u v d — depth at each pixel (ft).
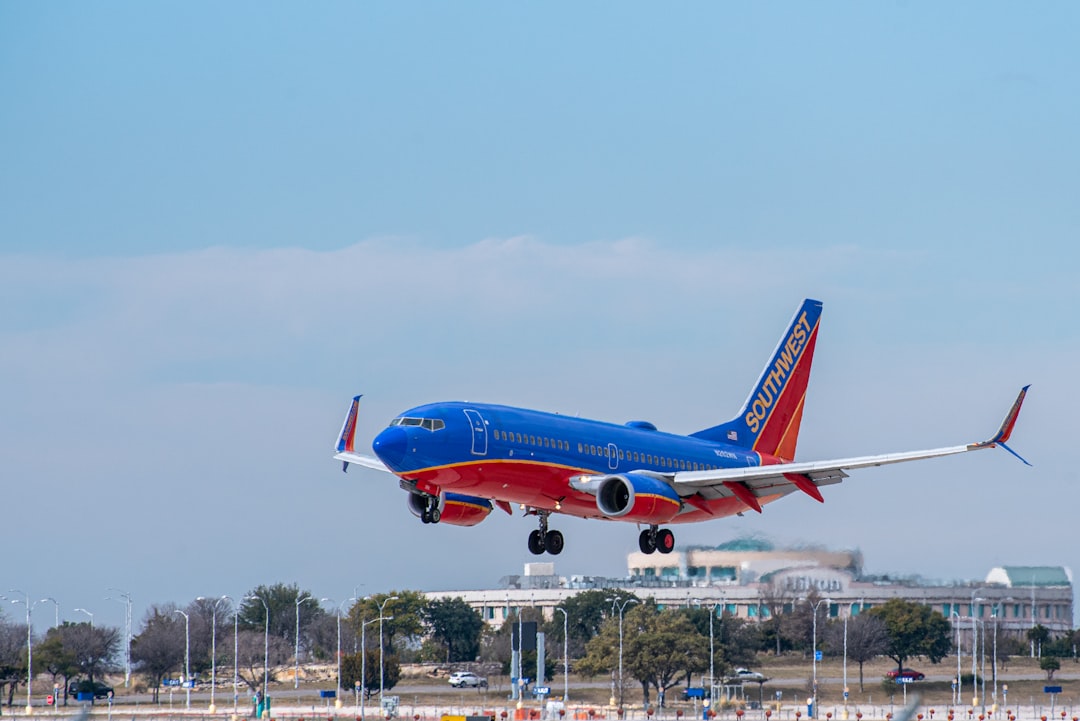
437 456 612.70
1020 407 625.82
